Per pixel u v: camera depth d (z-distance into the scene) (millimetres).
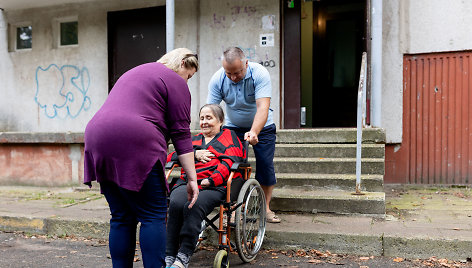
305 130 5793
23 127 8391
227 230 3229
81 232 4277
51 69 8180
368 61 5828
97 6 7867
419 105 6383
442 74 6273
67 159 6535
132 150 2250
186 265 2861
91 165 2385
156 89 2357
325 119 9188
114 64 7883
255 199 3754
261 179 4000
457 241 3395
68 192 6320
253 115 3928
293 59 6895
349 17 8938
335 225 3916
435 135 6320
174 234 2975
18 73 8398
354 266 3322
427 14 6281
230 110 3959
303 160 5156
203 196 3027
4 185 6879
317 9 8750
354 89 9344
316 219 4145
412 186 6332
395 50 6367
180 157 2445
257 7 6914
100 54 7879
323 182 4727
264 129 3936
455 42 6172
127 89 2361
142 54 7703
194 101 7305
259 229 3695
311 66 8727
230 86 3785
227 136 3443
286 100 6934
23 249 3883
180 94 2402
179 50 2639
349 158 5199
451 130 6250
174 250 2963
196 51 7301
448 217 4230
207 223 3547
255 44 6941
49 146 6621
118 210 2424
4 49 8461
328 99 9398
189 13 7324
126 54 7805
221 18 7121
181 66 2592
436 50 6254
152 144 2291
